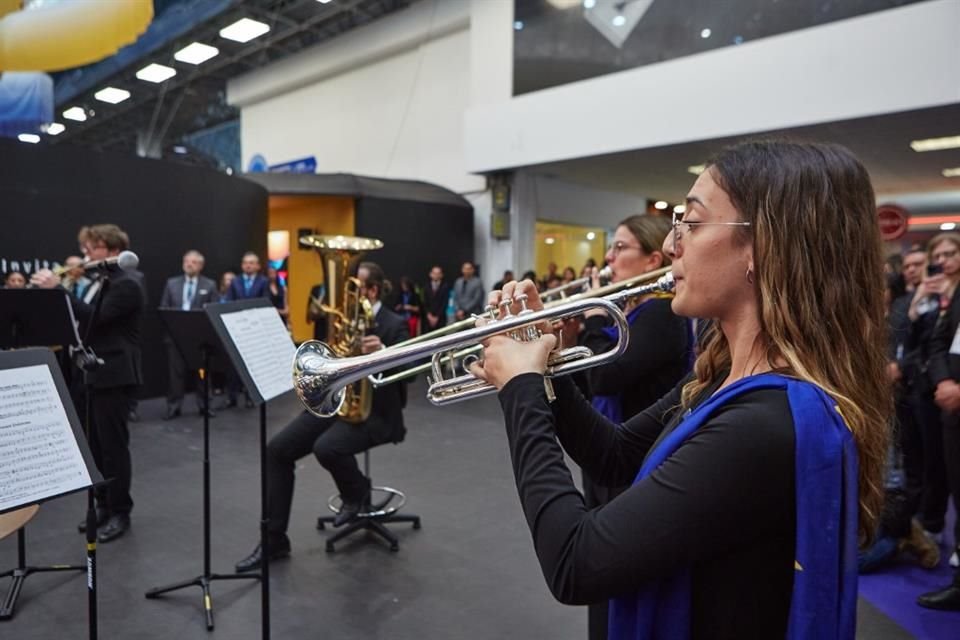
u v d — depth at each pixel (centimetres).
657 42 665
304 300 1001
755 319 73
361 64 1102
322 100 1178
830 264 68
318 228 955
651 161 768
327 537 302
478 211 955
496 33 823
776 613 65
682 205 81
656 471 66
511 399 78
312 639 220
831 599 62
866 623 232
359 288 283
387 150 1073
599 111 712
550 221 956
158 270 618
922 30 493
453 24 945
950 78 482
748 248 72
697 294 75
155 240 614
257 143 1330
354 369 115
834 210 69
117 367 301
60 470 127
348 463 293
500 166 817
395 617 234
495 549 291
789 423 62
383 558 281
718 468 62
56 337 264
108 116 1494
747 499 61
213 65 1205
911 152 666
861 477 71
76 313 289
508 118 803
